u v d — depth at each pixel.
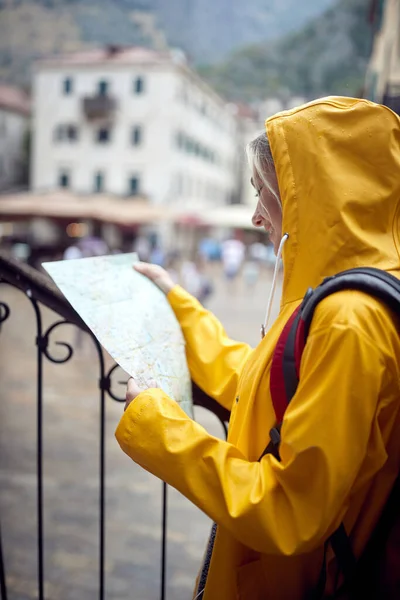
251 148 1.07
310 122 0.93
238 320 12.57
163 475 0.92
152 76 36.06
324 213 0.91
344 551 0.91
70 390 6.52
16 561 2.86
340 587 0.93
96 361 8.00
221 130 49.03
